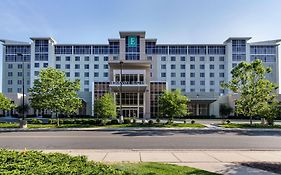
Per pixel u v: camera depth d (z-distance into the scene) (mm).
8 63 98500
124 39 84875
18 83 98000
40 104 33531
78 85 35469
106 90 60375
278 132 27781
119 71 58719
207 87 92812
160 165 10117
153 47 93375
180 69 93000
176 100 36438
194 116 62750
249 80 35938
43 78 33656
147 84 58688
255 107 35469
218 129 30422
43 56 93125
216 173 9000
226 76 92750
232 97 64500
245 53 92688
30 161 7516
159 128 30734
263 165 10555
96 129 29734
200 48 94125
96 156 12516
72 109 35000
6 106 35906
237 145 17109
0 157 7750
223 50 94312
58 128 30391
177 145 17016
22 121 31609
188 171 9117
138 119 53625
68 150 14641
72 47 94188
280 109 36094
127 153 13406
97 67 93312
